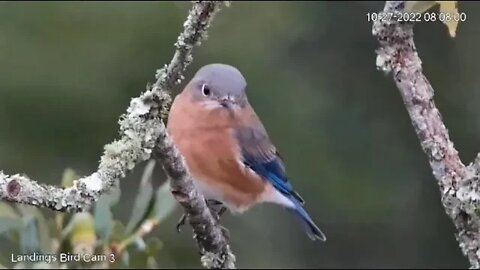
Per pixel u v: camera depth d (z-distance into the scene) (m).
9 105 13.24
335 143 14.43
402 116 14.62
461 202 4.66
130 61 13.52
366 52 14.95
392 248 14.45
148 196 6.97
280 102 14.30
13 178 4.39
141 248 6.98
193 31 4.43
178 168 5.29
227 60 14.23
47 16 13.41
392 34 4.83
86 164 13.35
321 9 14.92
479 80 14.37
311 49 14.90
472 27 14.30
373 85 14.77
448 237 14.52
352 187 14.23
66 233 6.77
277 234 14.64
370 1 14.95
